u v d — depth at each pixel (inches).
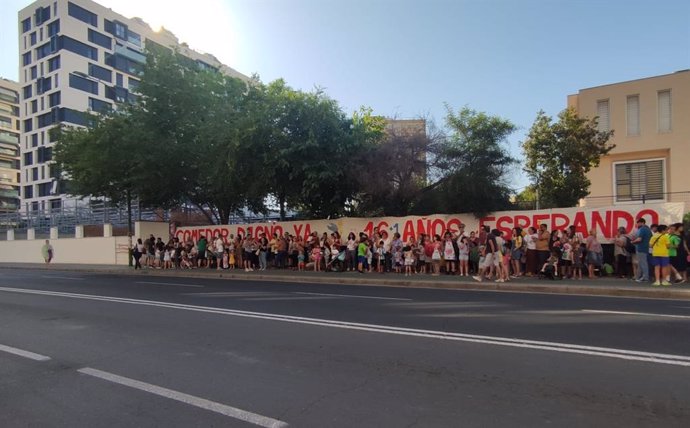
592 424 156.8
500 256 574.9
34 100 2741.1
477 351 247.6
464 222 733.9
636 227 590.2
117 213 1285.7
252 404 181.8
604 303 411.5
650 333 282.8
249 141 816.9
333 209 880.9
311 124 818.2
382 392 190.7
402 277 648.4
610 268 594.2
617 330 292.2
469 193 735.7
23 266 1210.0
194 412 175.6
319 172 798.5
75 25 2684.5
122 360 247.6
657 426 154.9
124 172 997.8
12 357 258.8
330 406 177.6
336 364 230.1
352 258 768.9
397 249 716.0
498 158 756.0
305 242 847.1
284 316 360.5
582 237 642.8
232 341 281.9
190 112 1002.7
